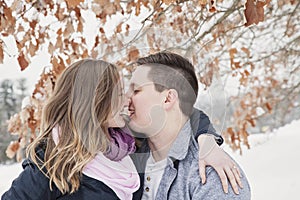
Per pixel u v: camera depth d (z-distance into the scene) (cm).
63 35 349
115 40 238
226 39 428
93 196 227
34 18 346
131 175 233
